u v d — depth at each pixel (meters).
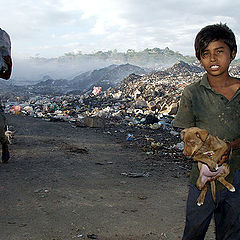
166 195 4.70
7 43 4.20
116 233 3.07
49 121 14.49
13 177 4.86
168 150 9.34
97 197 4.28
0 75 4.22
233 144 1.76
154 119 16.45
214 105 1.83
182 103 1.94
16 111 19.94
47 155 6.91
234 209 1.81
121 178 5.63
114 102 26.66
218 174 1.71
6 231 2.92
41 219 3.29
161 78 38.22
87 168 6.14
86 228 3.14
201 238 1.93
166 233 3.16
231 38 1.74
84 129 12.78
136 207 3.97
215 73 1.78
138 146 9.82
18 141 8.34
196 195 1.86
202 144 1.68
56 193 4.25
